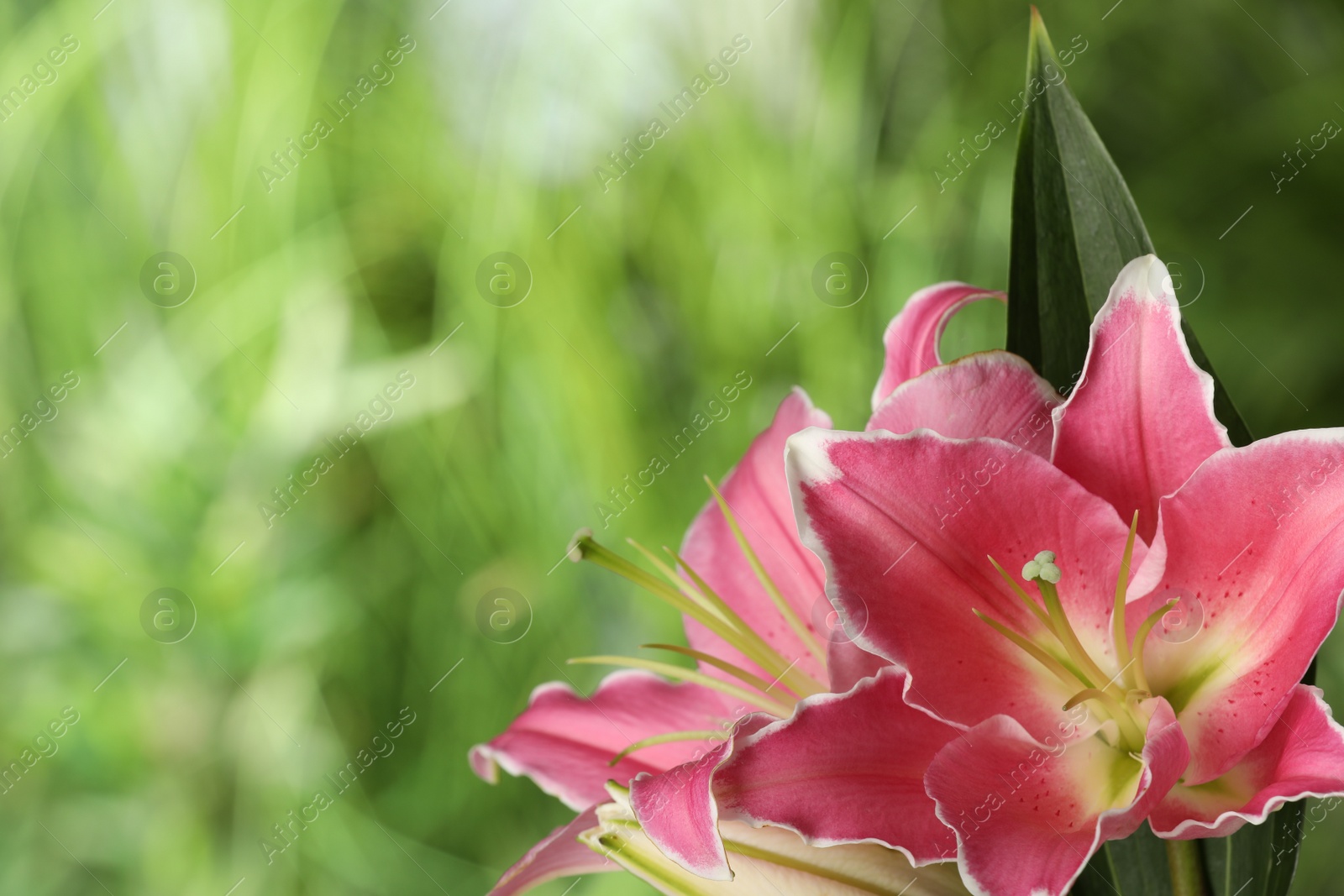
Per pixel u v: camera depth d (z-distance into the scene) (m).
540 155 2.86
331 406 2.78
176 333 2.86
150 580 2.62
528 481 2.83
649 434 2.83
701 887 1.05
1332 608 1.01
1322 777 1.00
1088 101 2.95
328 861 2.64
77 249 2.94
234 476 2.73
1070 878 1.01
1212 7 2.83
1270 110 2.80
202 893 2.54
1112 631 1.05
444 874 2.67
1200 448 1.05
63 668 2.61
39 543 2.70
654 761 1.14
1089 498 1.04
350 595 2.73
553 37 2.83
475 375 2.85
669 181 2.89
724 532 1.16
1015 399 1.06
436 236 2.99
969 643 1.05
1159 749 1.01
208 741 2.58
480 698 2.73
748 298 2.85
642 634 2.71
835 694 1.04
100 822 2.55
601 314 2.86
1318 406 2.61
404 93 2.92
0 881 2.50
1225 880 1.08
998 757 1.04
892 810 1.03
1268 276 2.73
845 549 1.04
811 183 2.86
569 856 1.07
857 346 2.80
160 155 2.94
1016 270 1.12
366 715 2.74
